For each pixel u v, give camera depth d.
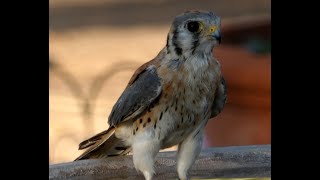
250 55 17.05
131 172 10.30
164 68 10.12
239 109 16.38
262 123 16.16
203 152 10.48
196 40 10.01
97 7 25.33
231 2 23.95
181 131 10.32
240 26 18.27
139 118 10.22
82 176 9.88
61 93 18.36
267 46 17.14
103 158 10.25
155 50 21.81
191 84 10.12
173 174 10.48
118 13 24.75
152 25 23.53
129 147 10.54
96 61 20.55
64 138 16.38
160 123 10.19
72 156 15.87
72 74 19.50
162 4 25.16
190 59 10.09
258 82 16.48
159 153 10.45
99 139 10.38
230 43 17.55
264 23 18.28
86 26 23.64
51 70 19.70
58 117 17.11
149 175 10.25
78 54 21.06
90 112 17.53
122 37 22.80
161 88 10.08
